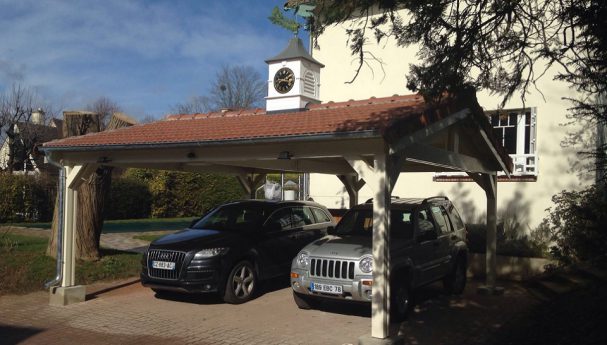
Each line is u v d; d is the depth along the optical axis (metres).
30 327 7.83
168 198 27.25
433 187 14.20
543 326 7.47
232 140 7.63
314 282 8.15
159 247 9.27
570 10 6.30
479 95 13.38
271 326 7.87
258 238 9.84
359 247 8.19
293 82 10.26
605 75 6.16
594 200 10.61
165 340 7.20
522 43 7.39
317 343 7.06
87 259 11.82
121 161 9.23
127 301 9.46
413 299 8.81
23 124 32.97
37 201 23.11
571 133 12.27
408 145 7.00
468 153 9.56
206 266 8.87
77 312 8.70
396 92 14.91
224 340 7.20
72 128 11.65
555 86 12.45
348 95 15.60
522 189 12.91
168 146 8.27
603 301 7.79
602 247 10.30
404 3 6.95
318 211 11.70
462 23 7.05
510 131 13.36
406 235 8.74
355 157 6.91
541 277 10.78
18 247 12.62
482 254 11.84
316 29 7.51
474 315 8.59
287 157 7.58
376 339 6.55
